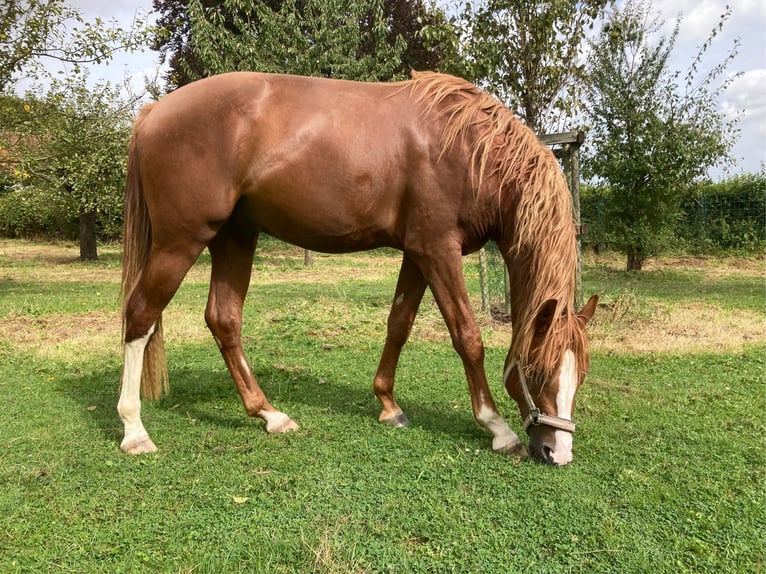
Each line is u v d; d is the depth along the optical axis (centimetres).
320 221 284
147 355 300
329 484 251
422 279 322
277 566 191
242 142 271
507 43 619
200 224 277
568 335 253
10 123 922
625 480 259
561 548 204
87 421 334
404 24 1717
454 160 275
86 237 1488
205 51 1011
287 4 1066
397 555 198
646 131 1197
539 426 267
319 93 284
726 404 374
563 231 263
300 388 408
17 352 506
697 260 1502
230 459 280
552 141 598
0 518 222
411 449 293
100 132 1236
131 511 229
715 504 238
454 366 473
